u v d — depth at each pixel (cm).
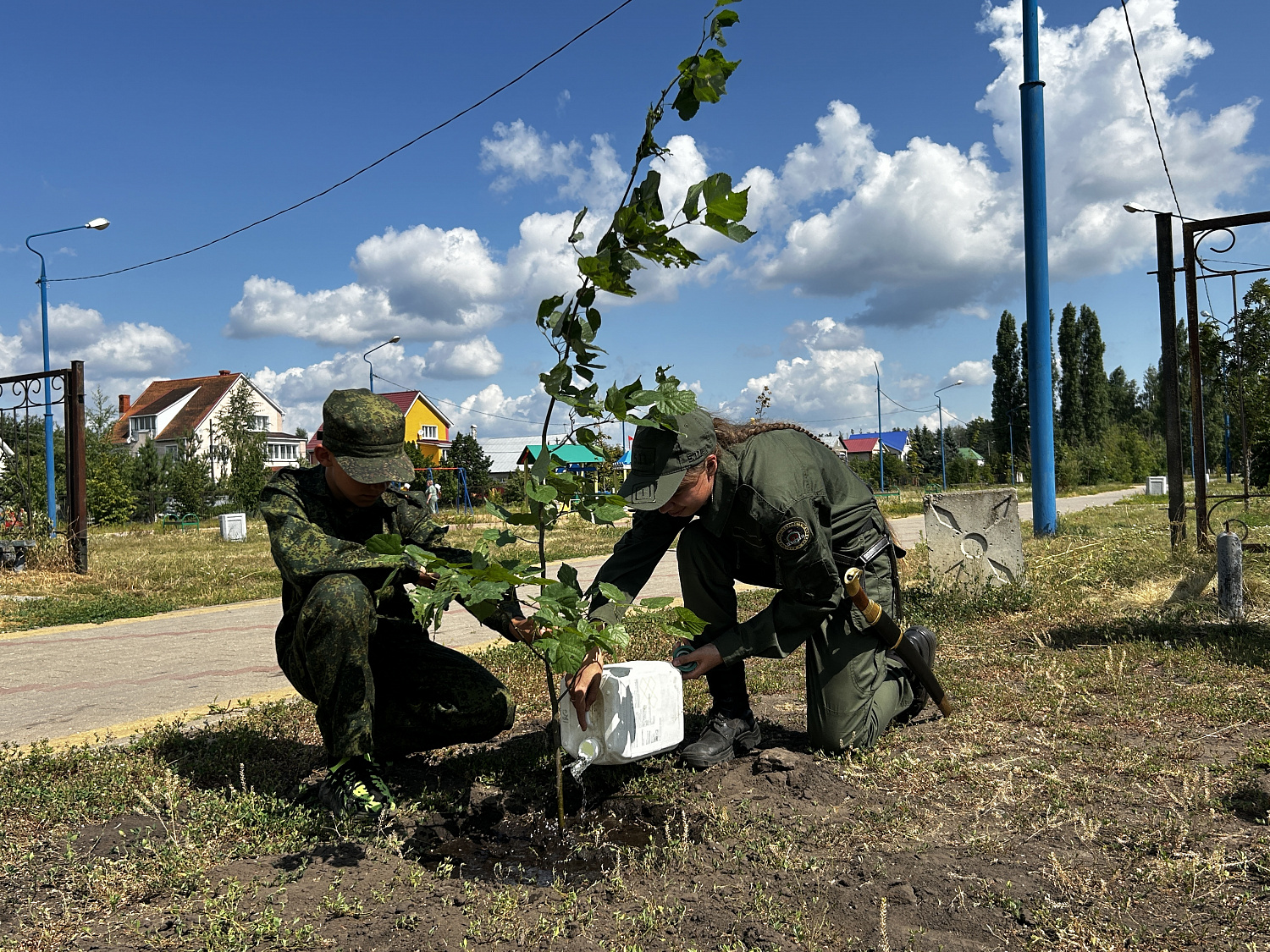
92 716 440
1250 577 677
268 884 222
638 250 226
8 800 281
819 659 309
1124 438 6738
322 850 244
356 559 262
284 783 307
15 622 805
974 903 205
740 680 329
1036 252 1198
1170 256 862
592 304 234
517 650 523
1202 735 326
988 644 510
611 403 230
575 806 279
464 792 289
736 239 217
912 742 329
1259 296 884
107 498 3425
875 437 9388
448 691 297
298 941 192
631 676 260
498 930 197
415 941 194
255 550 1767
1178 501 860
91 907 212
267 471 4653
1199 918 196
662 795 281
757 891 211
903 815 257
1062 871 215
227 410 6056
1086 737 323
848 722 308
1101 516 1797
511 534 242
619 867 227
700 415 275
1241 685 388
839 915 201
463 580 220
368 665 269
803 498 280
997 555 677
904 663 341
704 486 278
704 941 192
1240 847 229
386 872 229
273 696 463
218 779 306
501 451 6738
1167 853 225
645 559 309
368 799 266
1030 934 192
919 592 696
